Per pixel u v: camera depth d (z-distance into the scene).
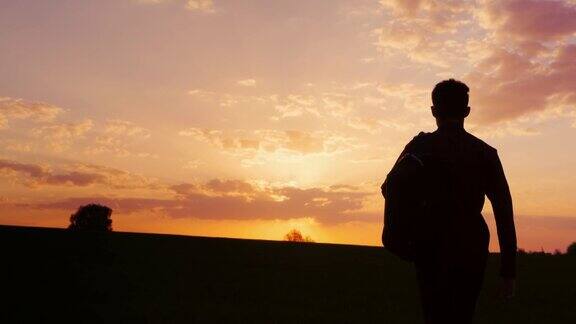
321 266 25.58
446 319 3.80
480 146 4.04
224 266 23.75
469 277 3.80
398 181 3.84
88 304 11.61
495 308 13.38
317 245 46.88
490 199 4.11
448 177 3.88
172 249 31.34
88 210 85.31
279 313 11.36
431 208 3.81
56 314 10.26
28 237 29.00
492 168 4.02
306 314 11.36
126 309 11.12
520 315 12.45
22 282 14.72
